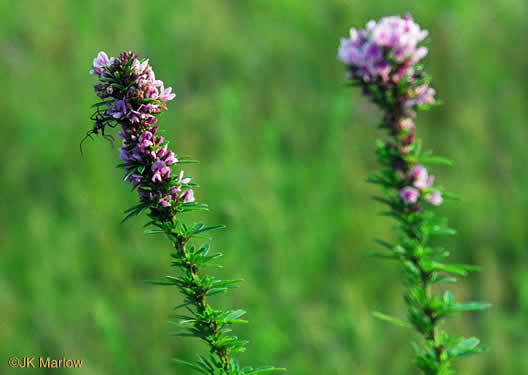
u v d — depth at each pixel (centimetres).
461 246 123
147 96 69
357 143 141
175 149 130
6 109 144
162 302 106
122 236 124
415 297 72
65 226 125
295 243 118
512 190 132
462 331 105
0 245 121
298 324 103
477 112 147
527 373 100
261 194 121
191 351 99
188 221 109
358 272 117
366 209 127
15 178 133
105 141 137
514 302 115
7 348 101
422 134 145
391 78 71
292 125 145
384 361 100
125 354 98
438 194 72
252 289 103
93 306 102
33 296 109
